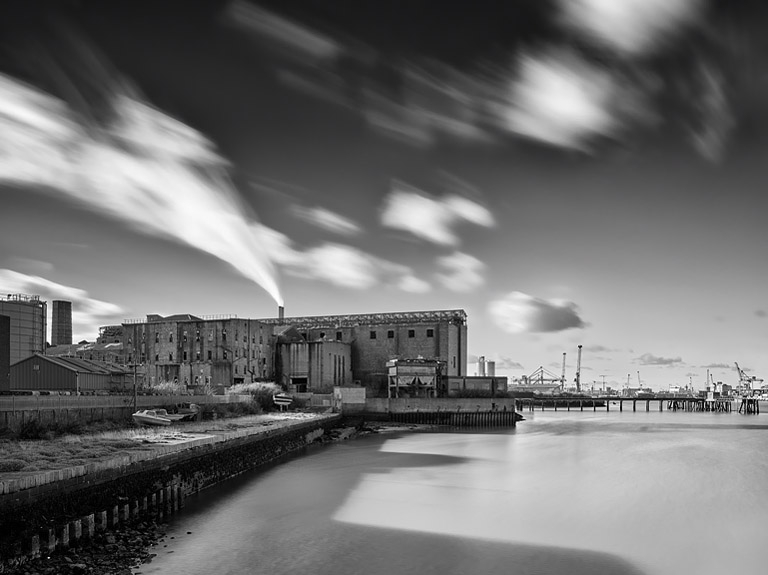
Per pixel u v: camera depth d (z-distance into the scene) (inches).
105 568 1035.3
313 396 4227.4
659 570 1166.3
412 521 1454.2
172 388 3270.2
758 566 1200.2
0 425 1608.0
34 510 1016.9
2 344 2116.1
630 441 3467.0
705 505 1689.2
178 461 1594.5
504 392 4845.0
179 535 1289.4
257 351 4795.8
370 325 5374.0
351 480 1980.8
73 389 2564.0
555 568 1154.7
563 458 2615.7
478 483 1959.9
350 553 1204.5
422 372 4726.9
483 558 1198.3
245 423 2618.1
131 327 4795.8
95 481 1193.4
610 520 1507.1
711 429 4589.1
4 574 919.0
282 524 1401.3
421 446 3063.5
